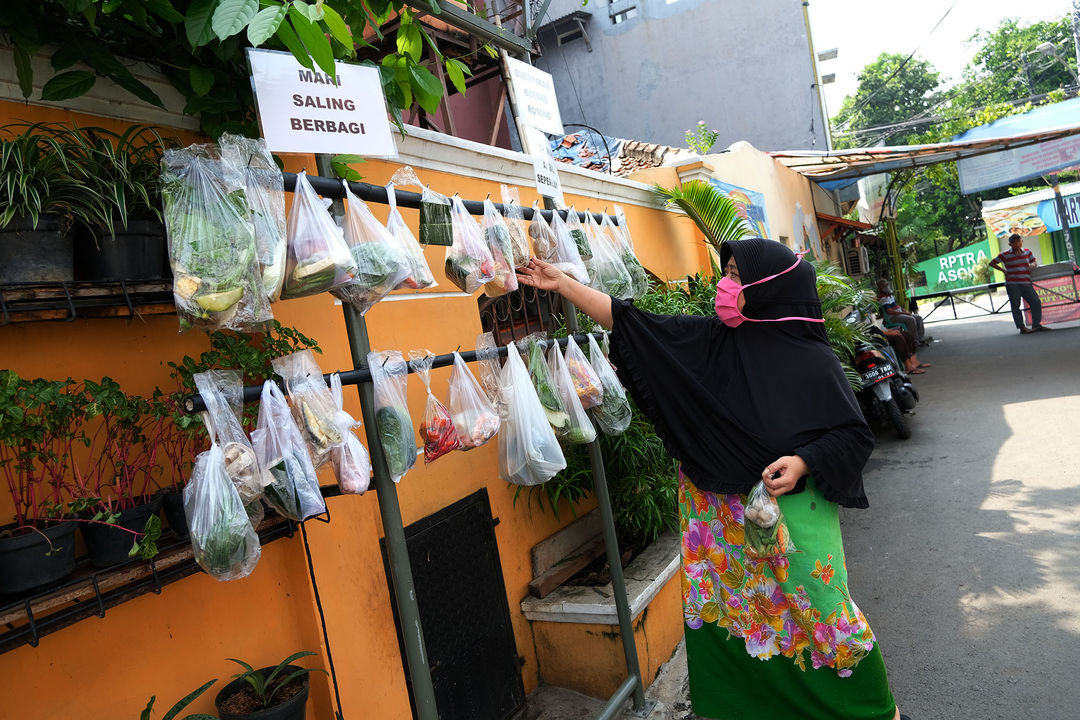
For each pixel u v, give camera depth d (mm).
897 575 4188
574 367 2805
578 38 13602
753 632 2434
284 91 1865
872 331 9008
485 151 3607
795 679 2395
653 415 2551
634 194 5641
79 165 1717
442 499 3088
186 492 1590
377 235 1949
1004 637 3348
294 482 1680
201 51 2160
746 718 2543
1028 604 3611
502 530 3396
